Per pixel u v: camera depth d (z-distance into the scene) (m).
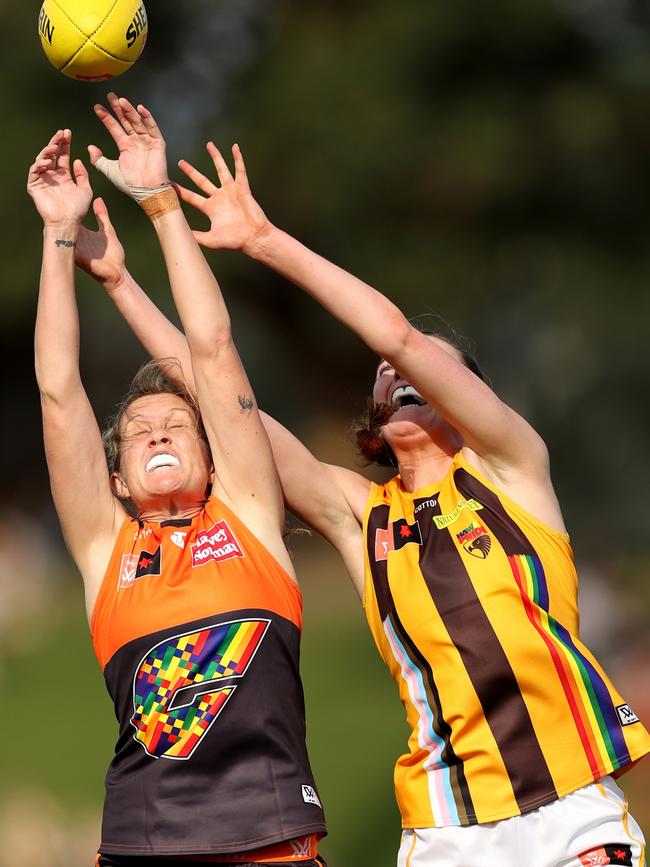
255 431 17.31
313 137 92.75
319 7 101.88
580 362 101.25
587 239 94.19
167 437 17.55
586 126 89.44
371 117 91.38
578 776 16.62
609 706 17.00
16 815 36.16
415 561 17.52
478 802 16.61
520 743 16.66
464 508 17.70
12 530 95.38
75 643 80.69
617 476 99.56
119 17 17.89
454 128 90.19
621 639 46.22
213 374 17.25
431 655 17.06
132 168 17.73
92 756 47.94
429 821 16.84
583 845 16.42
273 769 15.80
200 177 17.92
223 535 16.98
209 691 15.95
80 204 17.70
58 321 17.36
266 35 103.00
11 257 101.69
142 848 15.51
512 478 17.95
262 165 94.19
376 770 46.09
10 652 78.00
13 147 99.81
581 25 94.56
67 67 18.12
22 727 54.50
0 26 101.50
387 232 93.88
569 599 17.48
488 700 16.73
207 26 104.19
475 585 17.09
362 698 61.28
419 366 17.17
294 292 115.50
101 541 17.42
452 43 91.94
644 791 36.53
